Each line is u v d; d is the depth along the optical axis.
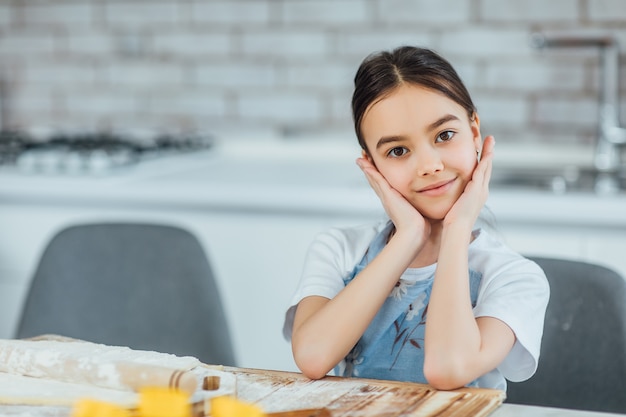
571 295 1.59
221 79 3.24
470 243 1.45
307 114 3.17
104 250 1.99
